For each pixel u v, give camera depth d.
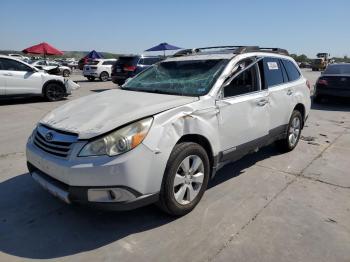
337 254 3.00
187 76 4.29
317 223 3.52
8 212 3.66
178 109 3.40
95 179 2.94
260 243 3.15
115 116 3.23
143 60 16.88
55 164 3.09
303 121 6.09
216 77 4.02
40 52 26.83
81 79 25.09
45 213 3.65
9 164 5.11
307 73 37.31
